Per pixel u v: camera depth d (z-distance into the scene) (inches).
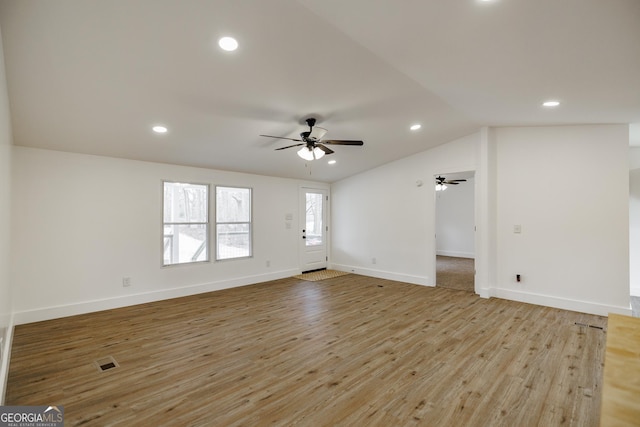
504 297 190.2
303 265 273.0
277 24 84.5
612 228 160.4
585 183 167.2
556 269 174.2
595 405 86.1
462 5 72.4
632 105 129.6
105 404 86.9
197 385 96.6
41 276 153.0
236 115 141.6
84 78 103.3
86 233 165.9
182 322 151.8
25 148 150.2
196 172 207.5
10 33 79.5
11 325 131.0
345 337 133.4
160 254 191.3
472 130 192.9
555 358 113.5
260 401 88.4
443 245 382.9
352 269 275.7
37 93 108.8
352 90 127.2
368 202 263.7
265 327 145.2
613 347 47.7
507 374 102.5
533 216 180.7
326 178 276.4
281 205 256.7
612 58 89.8
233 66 104.5
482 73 110.1
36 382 98.0
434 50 96.3
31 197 151.0
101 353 118.2
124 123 138.4
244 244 233.8
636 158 199.5
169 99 122.1
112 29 82.7
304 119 152.8
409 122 171.2
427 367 107.3
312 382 98.2
